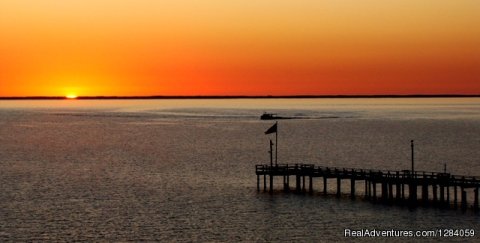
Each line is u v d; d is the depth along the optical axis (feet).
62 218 278.87
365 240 244.63
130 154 527.81
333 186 346.13
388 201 300.81
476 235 247.91
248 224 268.00
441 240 242.99
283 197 317.63
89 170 426.51
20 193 335.47
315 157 497.87
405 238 246.06
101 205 304.71
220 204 304.71
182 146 592.19
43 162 474.49
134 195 329.31
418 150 543.80
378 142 619.26
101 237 250.57
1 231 258.37
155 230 260.01
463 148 558.15
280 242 244.01
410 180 291.99
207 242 244.63
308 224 266.57
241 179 378.12
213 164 453.58
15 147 594.65
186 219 277.03
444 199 304.71
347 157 496.23
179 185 358.64
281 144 602.44
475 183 279.49
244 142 627.05
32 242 243.81
